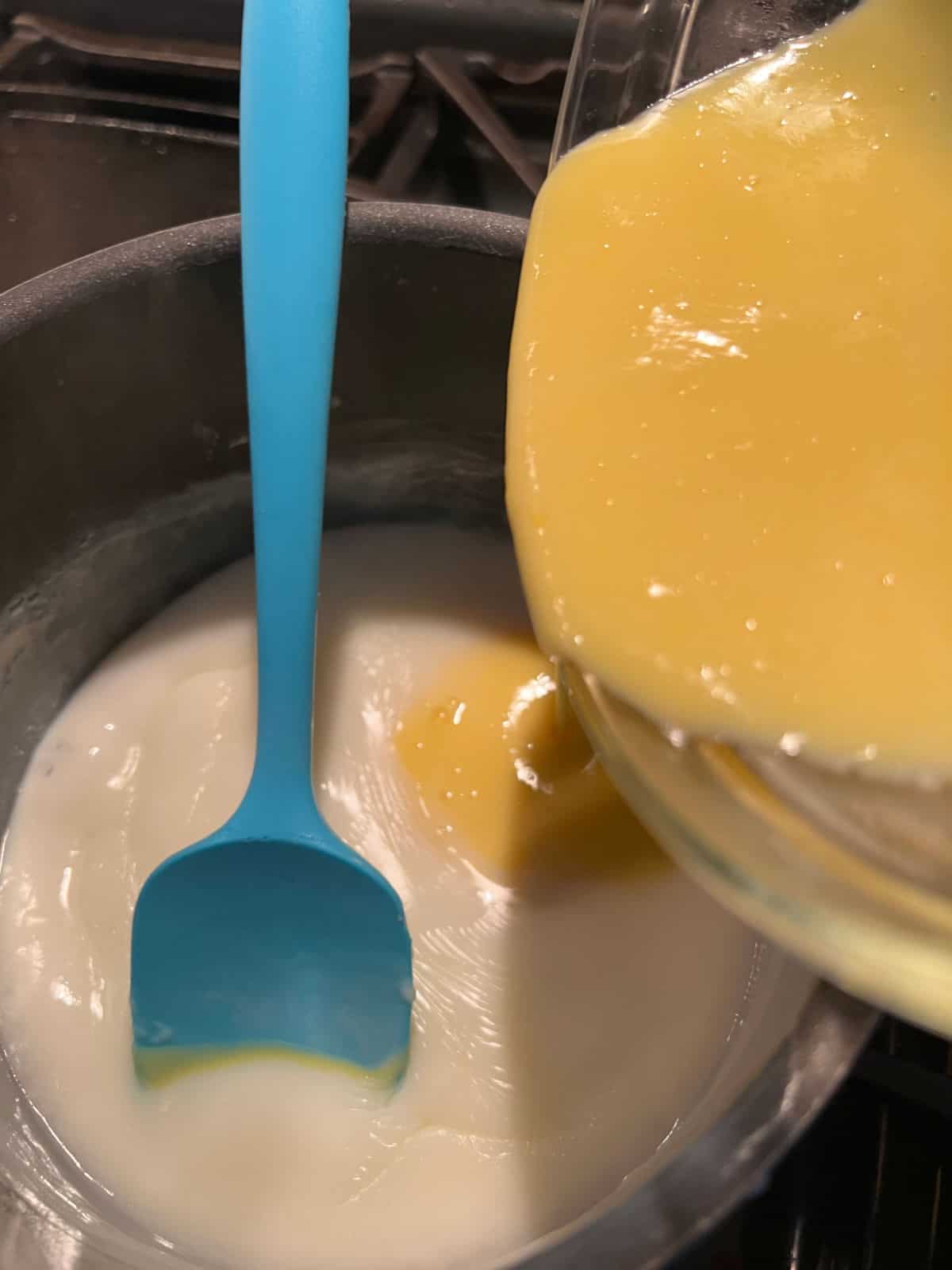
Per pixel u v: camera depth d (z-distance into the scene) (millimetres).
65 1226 189
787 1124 161
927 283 179
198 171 336
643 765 154
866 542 156
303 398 226
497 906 268
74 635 297
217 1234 226
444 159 336
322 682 302
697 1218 151
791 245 184
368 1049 243
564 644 155
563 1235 152
